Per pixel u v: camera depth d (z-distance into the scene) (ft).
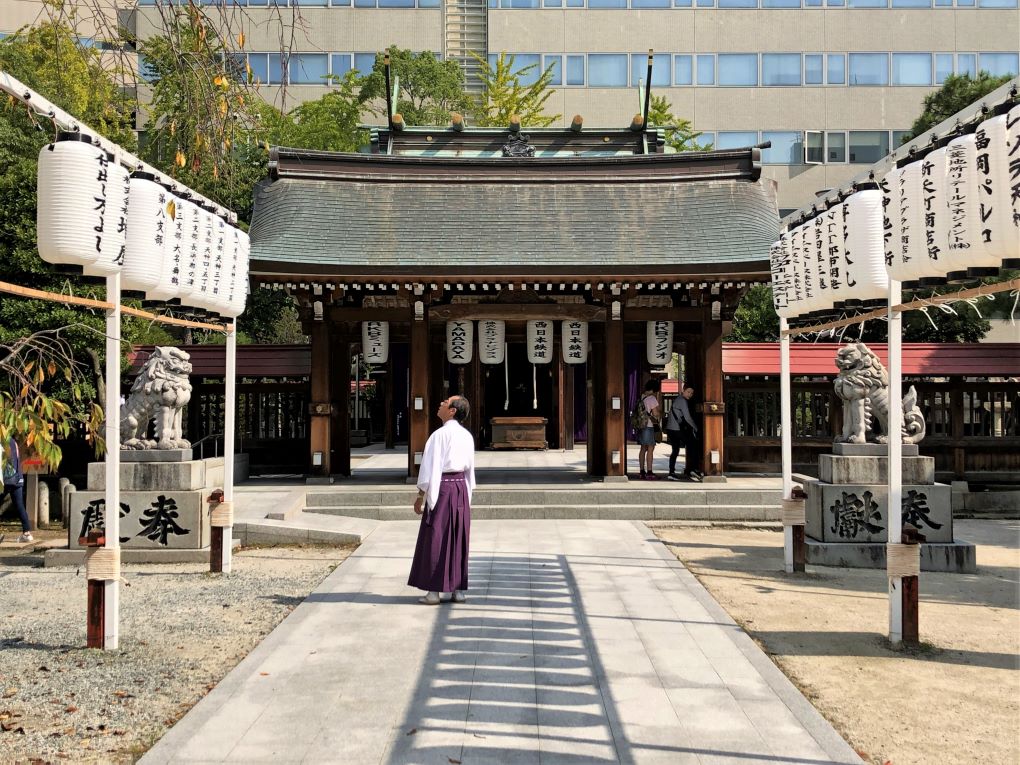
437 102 94.99
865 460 31.04
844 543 30.73
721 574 29.30
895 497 20.71
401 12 115.03
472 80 116.06
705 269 45.70
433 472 24.03
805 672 18.57
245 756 13.70
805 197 115.03
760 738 14.46
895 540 20.61
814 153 115.14
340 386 52.80
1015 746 14.49
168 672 18.49
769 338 91.04
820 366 51.80
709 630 21.50
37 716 15.92
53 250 17.69
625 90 115.85
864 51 114.93
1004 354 51.26
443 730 14.80
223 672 18.52
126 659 19.42
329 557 32.86
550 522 41.34
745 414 53.01
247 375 51.44
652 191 52.01
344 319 49.42
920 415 31.91
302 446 52.85
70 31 20.79
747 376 52.90
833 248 23.71
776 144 115.34
